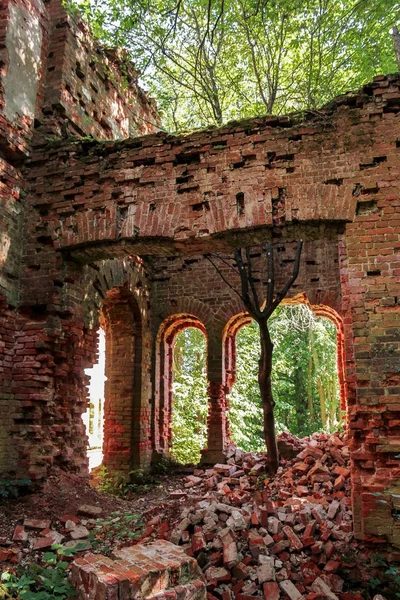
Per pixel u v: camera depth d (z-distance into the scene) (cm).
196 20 1154
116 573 397
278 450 1111
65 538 624
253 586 501
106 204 784
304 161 696
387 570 540
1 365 746
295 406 2511
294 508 664
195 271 1272
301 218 676
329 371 2220
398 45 854
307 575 531
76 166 812
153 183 768
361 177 669
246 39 1248
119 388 1169
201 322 1250
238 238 732
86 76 961
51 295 784
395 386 602
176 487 1060
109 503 780
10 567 529
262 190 705
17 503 687
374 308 628
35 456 729
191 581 426
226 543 539
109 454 1142
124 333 1188
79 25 945
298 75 1284
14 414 743
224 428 1223
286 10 1084
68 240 792
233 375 1304
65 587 426
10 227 791
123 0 947
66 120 877
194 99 1454
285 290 1006
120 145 802
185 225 737
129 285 1113
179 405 1670
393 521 569
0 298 758
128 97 1173
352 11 1089
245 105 1383
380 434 598
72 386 805
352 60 1202
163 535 609
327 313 1262
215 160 739
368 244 648
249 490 935
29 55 833
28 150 833
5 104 773
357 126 686
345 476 864
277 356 2281
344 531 616
